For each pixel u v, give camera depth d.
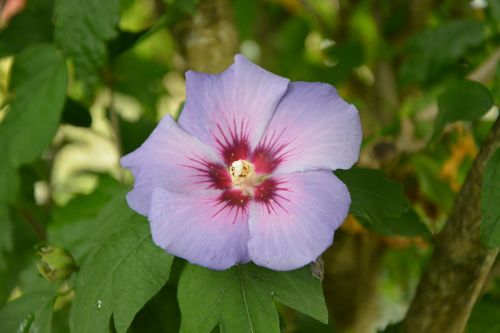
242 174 0.37
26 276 0.51
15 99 0.48
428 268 0.45
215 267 0.36
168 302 0.44
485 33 0.54
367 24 0.63
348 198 0.36
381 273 0.64
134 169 0.38
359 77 0.64
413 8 0.59
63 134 0.63
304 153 0.37
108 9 0.46
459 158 0.54
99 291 0.39
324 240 0.36
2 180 0.47
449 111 0.44
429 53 0.55
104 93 0.60
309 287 0.38
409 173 0.55
